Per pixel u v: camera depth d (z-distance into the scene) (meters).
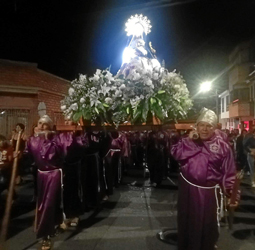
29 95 12.70
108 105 5.27
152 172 10.70
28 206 7.67
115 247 5.24
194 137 4.18
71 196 6.06
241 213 7.31
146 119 5.26
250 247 5.32
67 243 5.40
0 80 12.02
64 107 5.68
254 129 10.89
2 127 12.05
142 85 5.07
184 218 4.33
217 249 5.19
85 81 5.52
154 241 5.50
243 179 12.12
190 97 5.69
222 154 4.14
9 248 5.15
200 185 4.21
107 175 8.45
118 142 9.93
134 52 6.43
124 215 7.06
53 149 5.03
